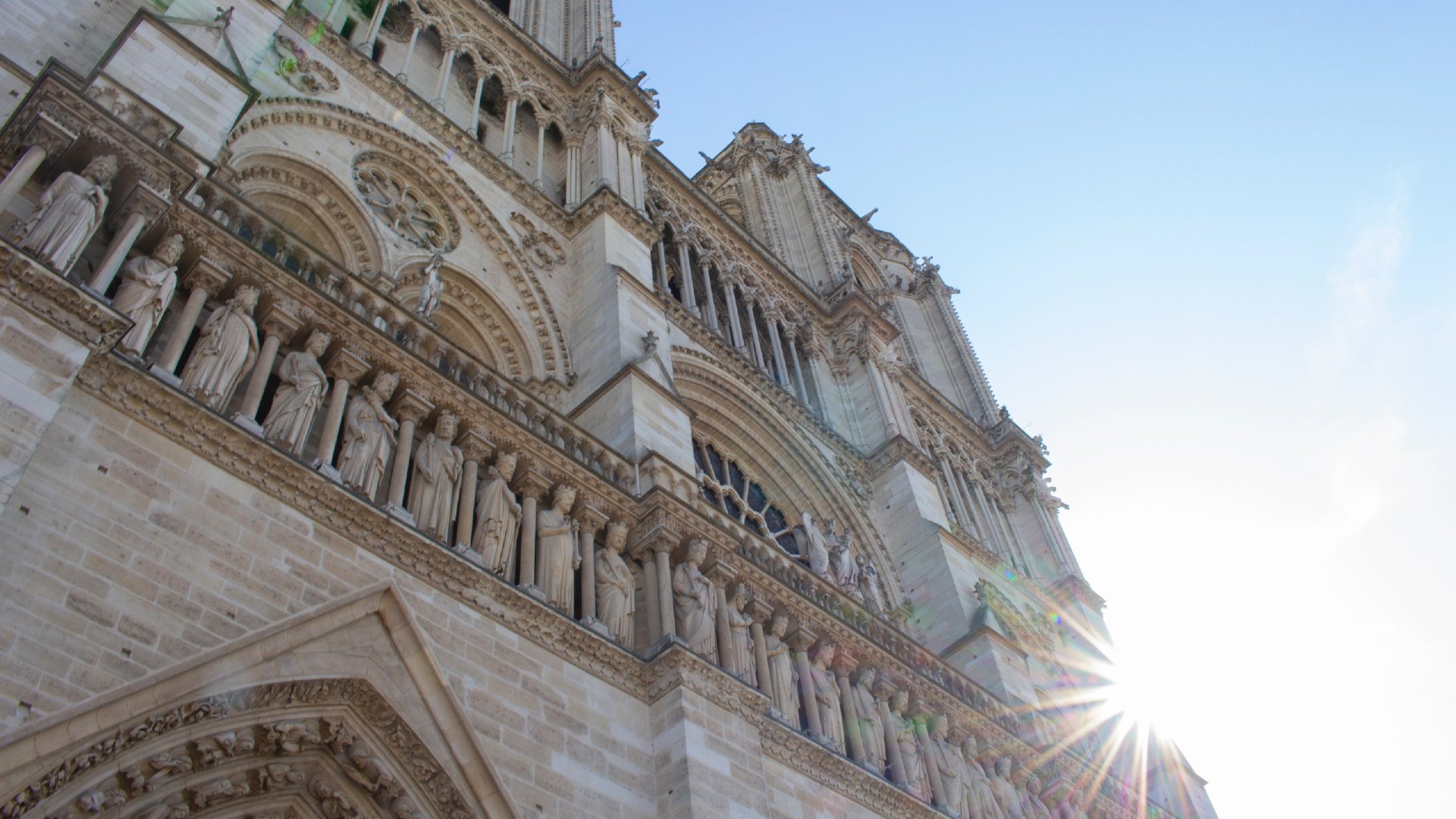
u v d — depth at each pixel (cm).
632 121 4241
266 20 2844
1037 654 4462
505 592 1998
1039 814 3231
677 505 2497
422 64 3684
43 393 1534
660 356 3231
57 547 1477
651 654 2214
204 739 1512
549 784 1834
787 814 2233
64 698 1373
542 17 4609
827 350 5006
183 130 2167
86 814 1367
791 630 2692
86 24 2322
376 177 3166
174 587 1564
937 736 2973
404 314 2325
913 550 4147
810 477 4219
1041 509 5522
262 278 2017
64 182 1780
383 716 1697
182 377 1806
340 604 1720
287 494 1795
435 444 2141
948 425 5581
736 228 4888
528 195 3566
